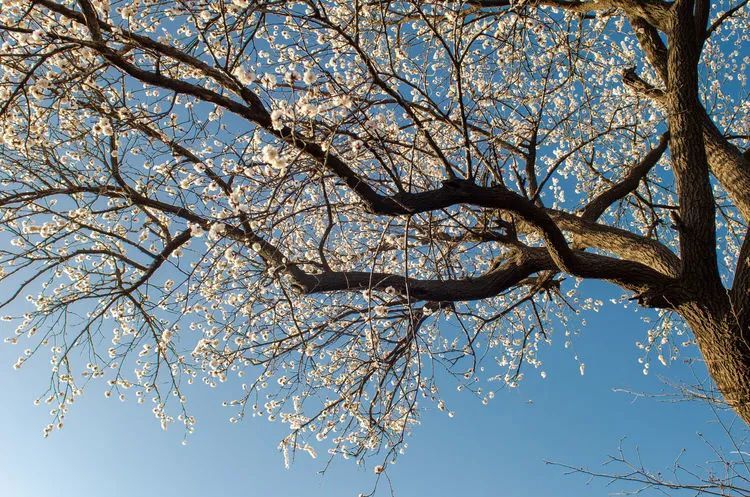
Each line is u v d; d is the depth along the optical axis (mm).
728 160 5102
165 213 5480
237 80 3570
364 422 5680
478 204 4180
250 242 4438
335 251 6223
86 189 5043
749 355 4230
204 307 6398
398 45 4828
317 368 6078
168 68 4219
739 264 4488
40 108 4664
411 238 5797
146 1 4723
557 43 5820
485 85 5621
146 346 6418
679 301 4602
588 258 4793
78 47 3570
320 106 3607
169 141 4703
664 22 5355
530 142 5918
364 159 5012
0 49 3967
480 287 4969
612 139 7949
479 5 6137
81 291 5855
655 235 7426
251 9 3416
